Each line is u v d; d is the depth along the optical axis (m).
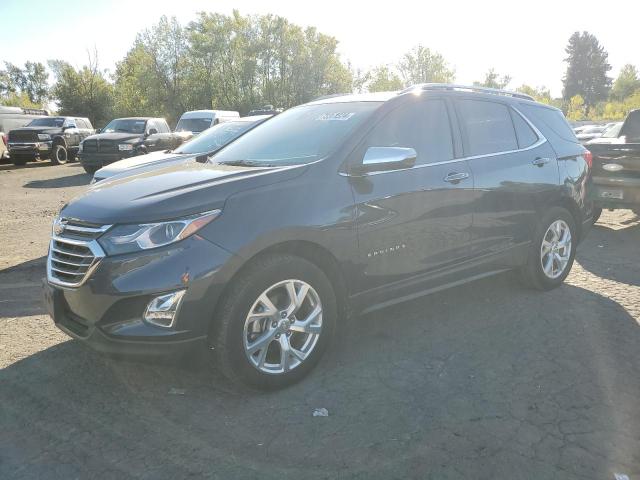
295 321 3.34
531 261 4.88
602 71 119.38
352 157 3.62
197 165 4.08
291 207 3.24
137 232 2.95
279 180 3.32
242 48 54.12
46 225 9.32
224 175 3.42
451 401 3.15
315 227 3.30
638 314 4.48
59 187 14.77
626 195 7.50
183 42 54.50
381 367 3.60
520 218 4.64
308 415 3.04
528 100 5.21
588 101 119.44
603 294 5.01
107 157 15.73
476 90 4.68
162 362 2.99
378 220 3.61
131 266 2.91
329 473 2.53
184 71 55.31
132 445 2.79
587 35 120.12
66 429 2.95
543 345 3.90
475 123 4.50
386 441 2.77
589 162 5.49
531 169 4.73
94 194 3.44
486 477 2.47
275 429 2.91
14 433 2.92
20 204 11.80
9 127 22.92
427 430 2.86
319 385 3.38
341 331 4.21
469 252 4.27
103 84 57.03
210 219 3.03
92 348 3.05
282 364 3.29
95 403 3.22
